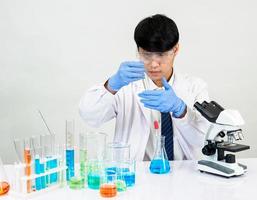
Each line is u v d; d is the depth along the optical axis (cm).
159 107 206
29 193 165
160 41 202
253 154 344
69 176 183
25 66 322
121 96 239
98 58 327
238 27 332
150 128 235
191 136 222
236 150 193
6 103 324
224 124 193
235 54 335
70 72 326
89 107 227
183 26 329
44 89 326
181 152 239
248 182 186
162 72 215
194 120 220
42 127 329
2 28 318
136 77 211
